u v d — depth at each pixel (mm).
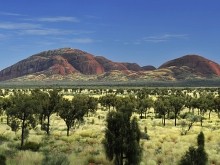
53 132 49500
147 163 23750
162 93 188875
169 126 68562
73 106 47375
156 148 34281
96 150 28422
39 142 33875
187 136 46438
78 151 29109
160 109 72125
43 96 49125
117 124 18859
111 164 22016
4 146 27469
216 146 37531
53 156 21391
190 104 92188
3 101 67062
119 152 18625
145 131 47344
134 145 18578
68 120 46875
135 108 89438
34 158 21031
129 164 18609
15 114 34250
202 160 18875
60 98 48688
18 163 19625
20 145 31812
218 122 77812
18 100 35031
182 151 30891
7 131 45188
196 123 73938
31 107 34625
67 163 20453
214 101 87625
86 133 46656
